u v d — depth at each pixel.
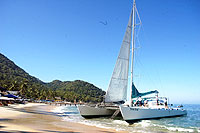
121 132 11.53
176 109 23.31
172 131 13.13
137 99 20.52
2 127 8.83
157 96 22.75
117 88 19.25
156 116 18.70
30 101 71.44
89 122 16.05
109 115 20.31
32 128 9.63
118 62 19.62
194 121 20.39
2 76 135.62
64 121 15.56
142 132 12.07
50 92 115.12
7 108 24.42
